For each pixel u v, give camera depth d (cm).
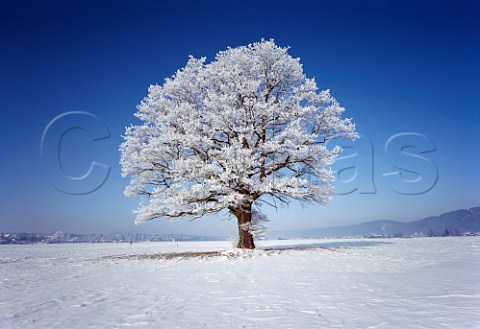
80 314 632
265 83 2202
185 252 2506
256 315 590
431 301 645
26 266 1756
